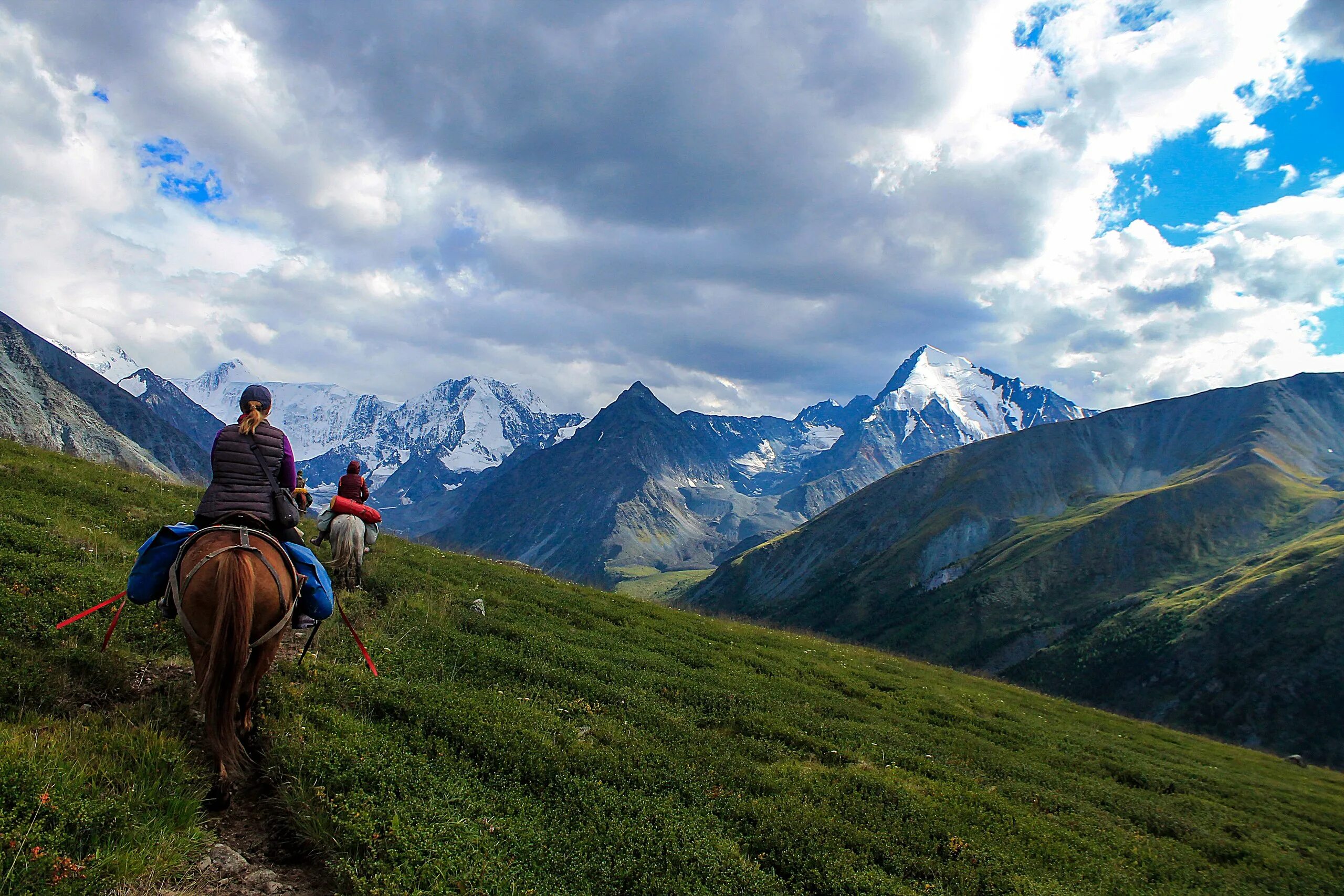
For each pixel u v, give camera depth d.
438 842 7.19
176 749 7.62
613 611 26.67
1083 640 154.50
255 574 7.31
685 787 10.97
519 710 12.08
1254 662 121.62
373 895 6.25
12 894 5.16
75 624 10.02
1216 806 21.41
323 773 7.84
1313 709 108.94
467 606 19.53
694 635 26.94
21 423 147.12
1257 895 13.52
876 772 14.62
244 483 8.21
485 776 9.52
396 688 11.29
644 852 8.48
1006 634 169.88
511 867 7.24
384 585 18.14
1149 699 127.56
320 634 13.14
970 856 11.10
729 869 8.66
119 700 8.92
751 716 16.56
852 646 45.44
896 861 10.30
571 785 9.77
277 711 9.31
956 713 25.58
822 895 9.01
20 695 8.12
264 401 8.84
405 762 8.81
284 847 7.08
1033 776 18.73
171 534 8.06
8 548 12.04
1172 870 13.68
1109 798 18.28
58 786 6.25
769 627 42.84
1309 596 128.62
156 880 5.99
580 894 7.40
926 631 183.12
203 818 7.11
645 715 14.25
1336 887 15.68
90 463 23.95
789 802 11.35
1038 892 10.19
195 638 7.25
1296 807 25.33
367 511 17.17
